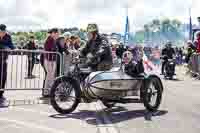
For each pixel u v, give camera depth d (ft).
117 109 28.14
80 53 26.35
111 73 25.05
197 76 57.77
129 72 26.05
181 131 21.26
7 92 35.37
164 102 31.73
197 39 59.98
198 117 25.52
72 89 25.27
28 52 33.04
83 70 25.26
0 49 30.86
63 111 25.14
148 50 52.90
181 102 31.91
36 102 30.04
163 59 57.72
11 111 26.03
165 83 49.57
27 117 24.08
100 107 28.84
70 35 42.68
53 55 32.94
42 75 50.31
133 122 23.47
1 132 19.97
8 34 31.78
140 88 26.55
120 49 69.10
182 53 94.02
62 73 33.27
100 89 24.59
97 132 20.45
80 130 20.86
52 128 21.18
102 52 25.36
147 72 27.71
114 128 21.62
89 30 26.12
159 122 23.63
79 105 29.48
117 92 25.40
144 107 29.19
